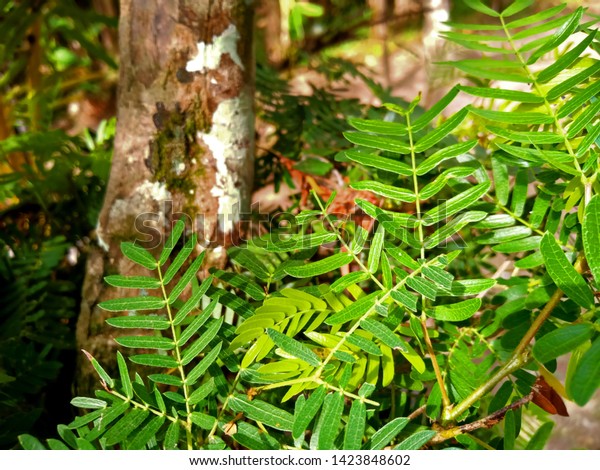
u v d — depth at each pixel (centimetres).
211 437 36
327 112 66
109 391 36
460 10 128
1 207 72
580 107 39
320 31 188
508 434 35
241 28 48
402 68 171
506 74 39
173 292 38
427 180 47
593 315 33
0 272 57
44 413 52
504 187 42
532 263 40
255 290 40
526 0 42
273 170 62
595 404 75
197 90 48
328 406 34
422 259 36
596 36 40
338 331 38
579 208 36
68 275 62
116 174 49
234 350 39
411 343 41
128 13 47
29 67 82
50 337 53
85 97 158
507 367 35
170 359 36
